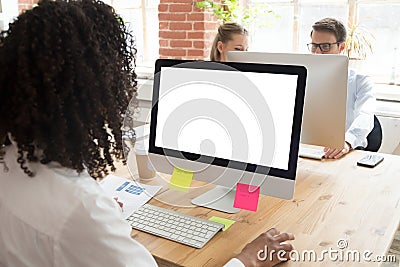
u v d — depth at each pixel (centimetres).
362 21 337
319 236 120
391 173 173
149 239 118
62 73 79
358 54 329
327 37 239
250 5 379
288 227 125
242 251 107
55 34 79
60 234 79
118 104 94
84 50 82
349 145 202
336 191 154
